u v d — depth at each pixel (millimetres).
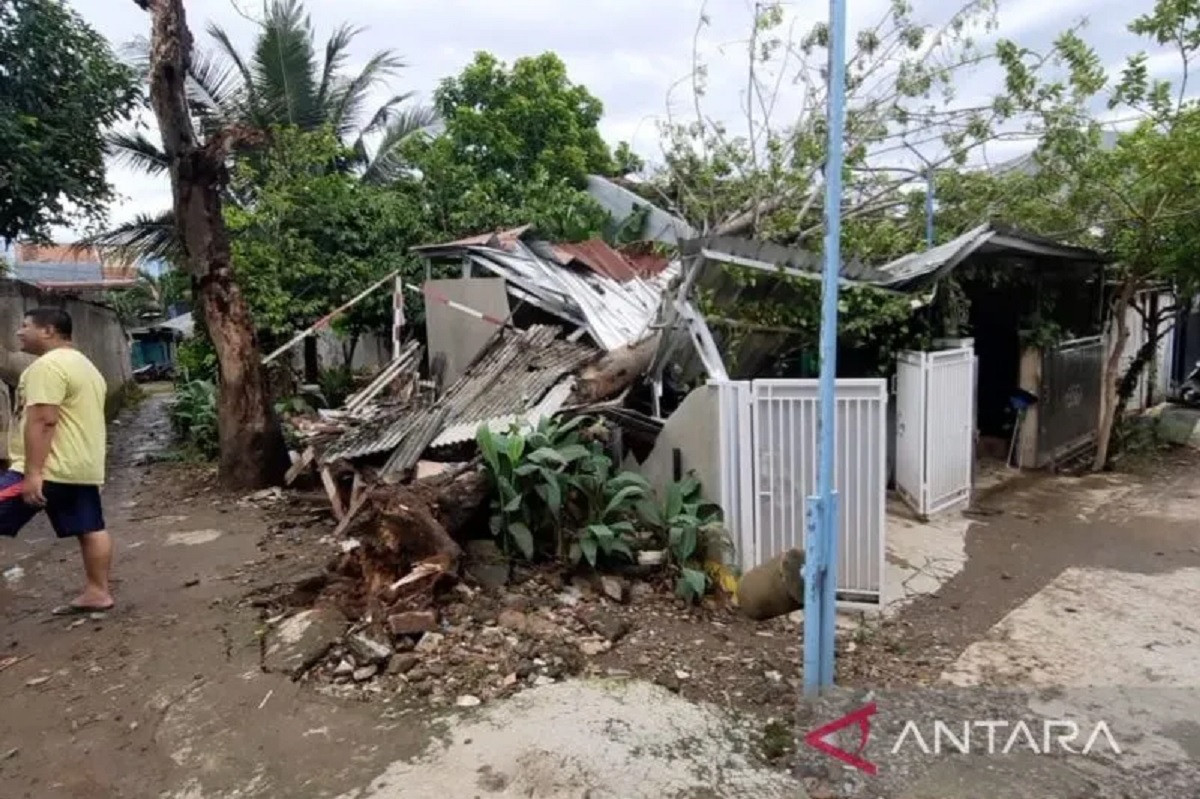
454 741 3221
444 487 4922
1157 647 4402
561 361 7211
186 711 3469
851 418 4965
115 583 5094
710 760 3160
